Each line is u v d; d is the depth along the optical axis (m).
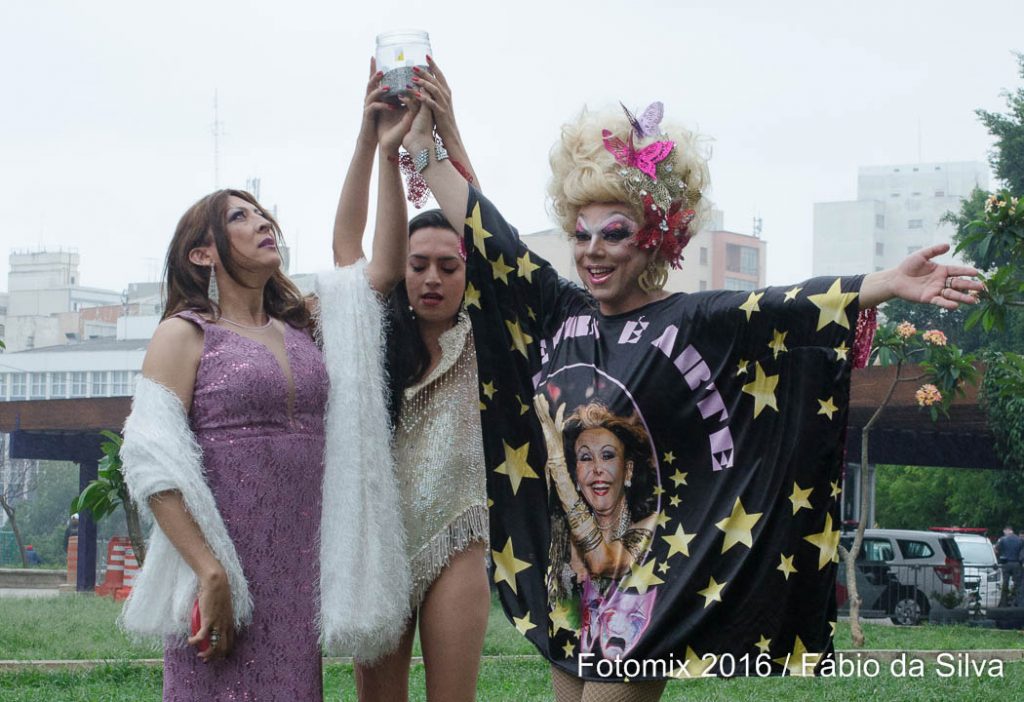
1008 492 30.84
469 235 3.91
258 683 3.60
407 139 4.00
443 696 4.19
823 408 3.42
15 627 11.66
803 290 3.42
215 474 3.62
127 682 8.37
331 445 3.79
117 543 20.88
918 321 30.78
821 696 8.14
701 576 3.54
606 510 3.67
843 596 20.36
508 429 3.94
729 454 3.56
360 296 3.95
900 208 96.25
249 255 3.75
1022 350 29.02
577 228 3.71
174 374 3.62
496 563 3.93
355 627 3.70
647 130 3.65
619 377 3.66
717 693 8.09
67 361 61.69
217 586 3.47
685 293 3.70
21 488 55.41
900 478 36.53
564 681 3.82
